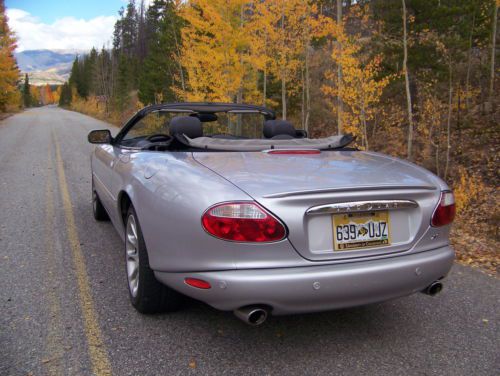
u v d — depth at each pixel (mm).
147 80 32500
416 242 2398
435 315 3025
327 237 2189
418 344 2594
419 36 19375
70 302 2955
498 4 19094
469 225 10078
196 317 2797
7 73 40938
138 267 2660
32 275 3420
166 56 27391
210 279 2078
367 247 2273
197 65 16828
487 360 2434
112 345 2428
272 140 3158
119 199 3188
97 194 4707
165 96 29406
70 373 2150
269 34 18203
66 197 6367
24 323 2645
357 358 2406
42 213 5414
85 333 2545
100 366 2219
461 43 19719
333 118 27969
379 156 3047
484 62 25438
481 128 20734
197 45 16984
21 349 2352
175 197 2277
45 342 2434
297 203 2090
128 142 4410
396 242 2355
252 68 18547
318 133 27766
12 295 3043
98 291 3148
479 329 2822
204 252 2115
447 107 23062
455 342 2635
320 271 2104
